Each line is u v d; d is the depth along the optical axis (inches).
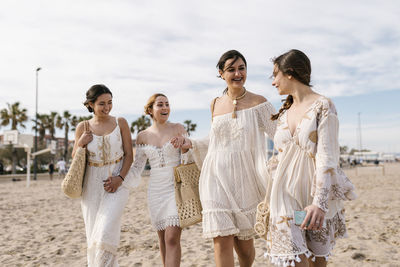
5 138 931.3
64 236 247.3
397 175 952.3
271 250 85.4
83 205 133.6
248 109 114.4
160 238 133.7
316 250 85.1
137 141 143.6
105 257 119.8
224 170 112.0
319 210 77.5
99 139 132.0
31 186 845.8
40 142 2059.5
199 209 125.3
